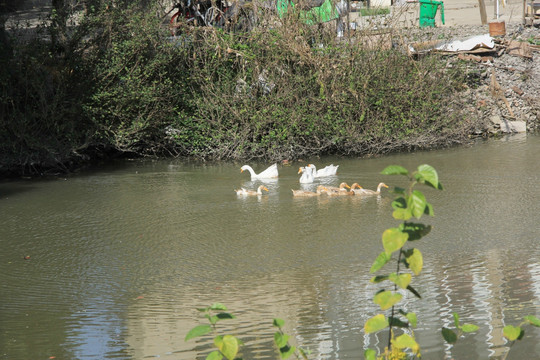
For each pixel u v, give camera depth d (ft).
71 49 58.54
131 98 58.13
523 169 51.83
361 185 49.57
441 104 65.82
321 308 26.35
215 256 33.86
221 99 60.29
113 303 27.96
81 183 52.70
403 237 12.32
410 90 62.90
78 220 41.63
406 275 12.59
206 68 60.95
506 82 72.59
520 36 82.28
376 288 28.35
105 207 44.70
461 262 31.40
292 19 61.36
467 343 22.56
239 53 60.08
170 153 63.31
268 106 60.18
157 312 26.76
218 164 59.62
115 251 35.27
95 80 58.23
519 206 41.39
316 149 62.18
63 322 26.05
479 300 26.45
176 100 61.77
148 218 41.65
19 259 34.30
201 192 48.44
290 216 41.11
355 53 62.08
